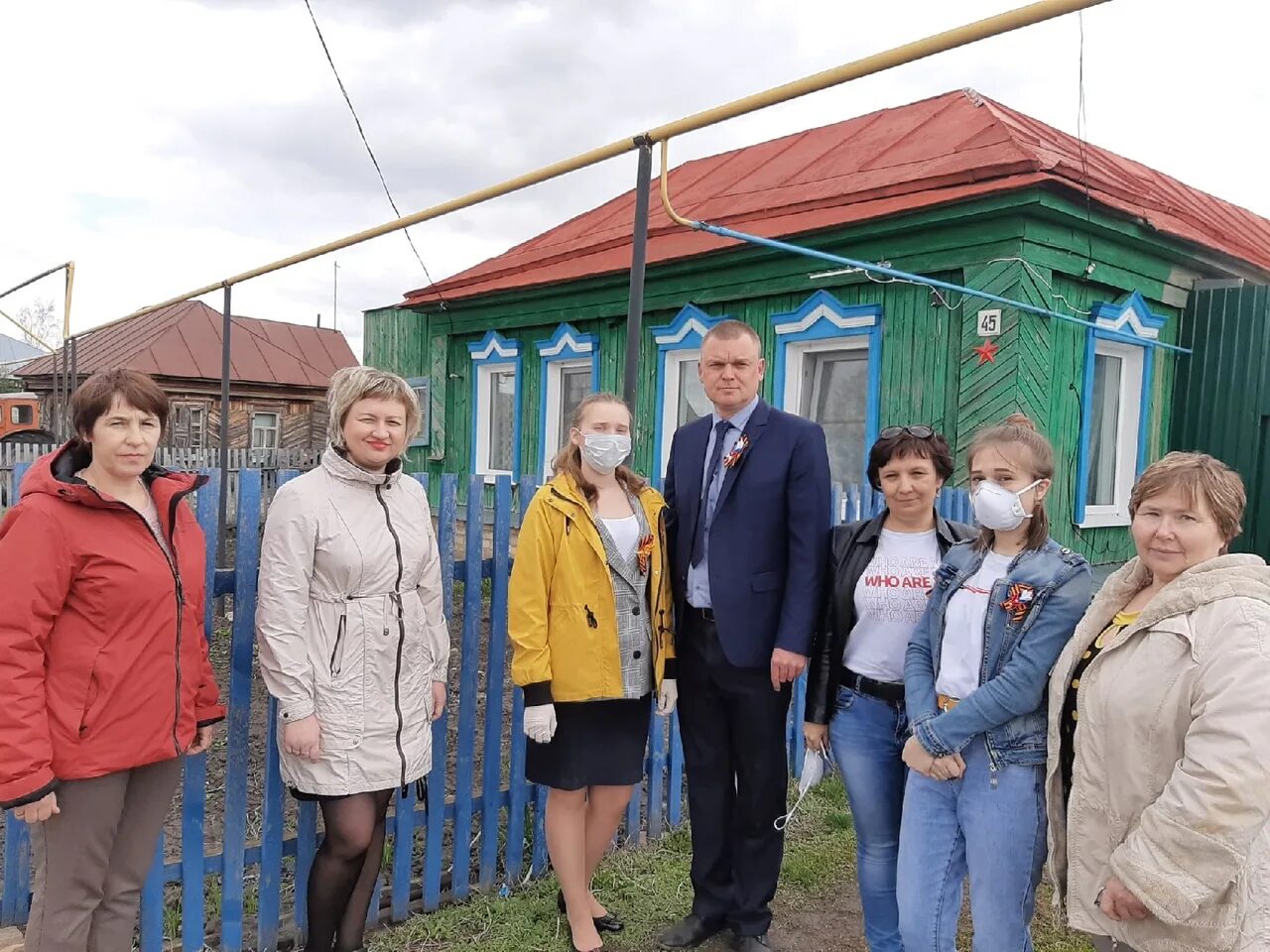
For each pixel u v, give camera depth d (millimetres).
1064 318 5914
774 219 7484
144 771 2262
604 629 2787
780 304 7406
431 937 3041
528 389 9844
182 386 19453
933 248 6355
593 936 2947
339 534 2482
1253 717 1645
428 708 2709
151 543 2195
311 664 2455
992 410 6004
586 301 8922
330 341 24406
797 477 2803
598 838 3033
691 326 7918
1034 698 2162
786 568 2871
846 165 7977
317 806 2980
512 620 2797
